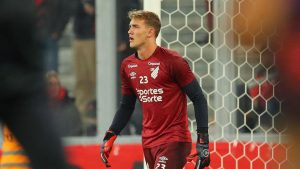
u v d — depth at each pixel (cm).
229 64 1977
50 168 879
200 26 2006
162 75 1480
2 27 900
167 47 1989
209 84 2031
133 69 1513
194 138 1988
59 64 2156
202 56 2006
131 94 1572
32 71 912
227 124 2005
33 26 924
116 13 2166
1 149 1875
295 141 853
